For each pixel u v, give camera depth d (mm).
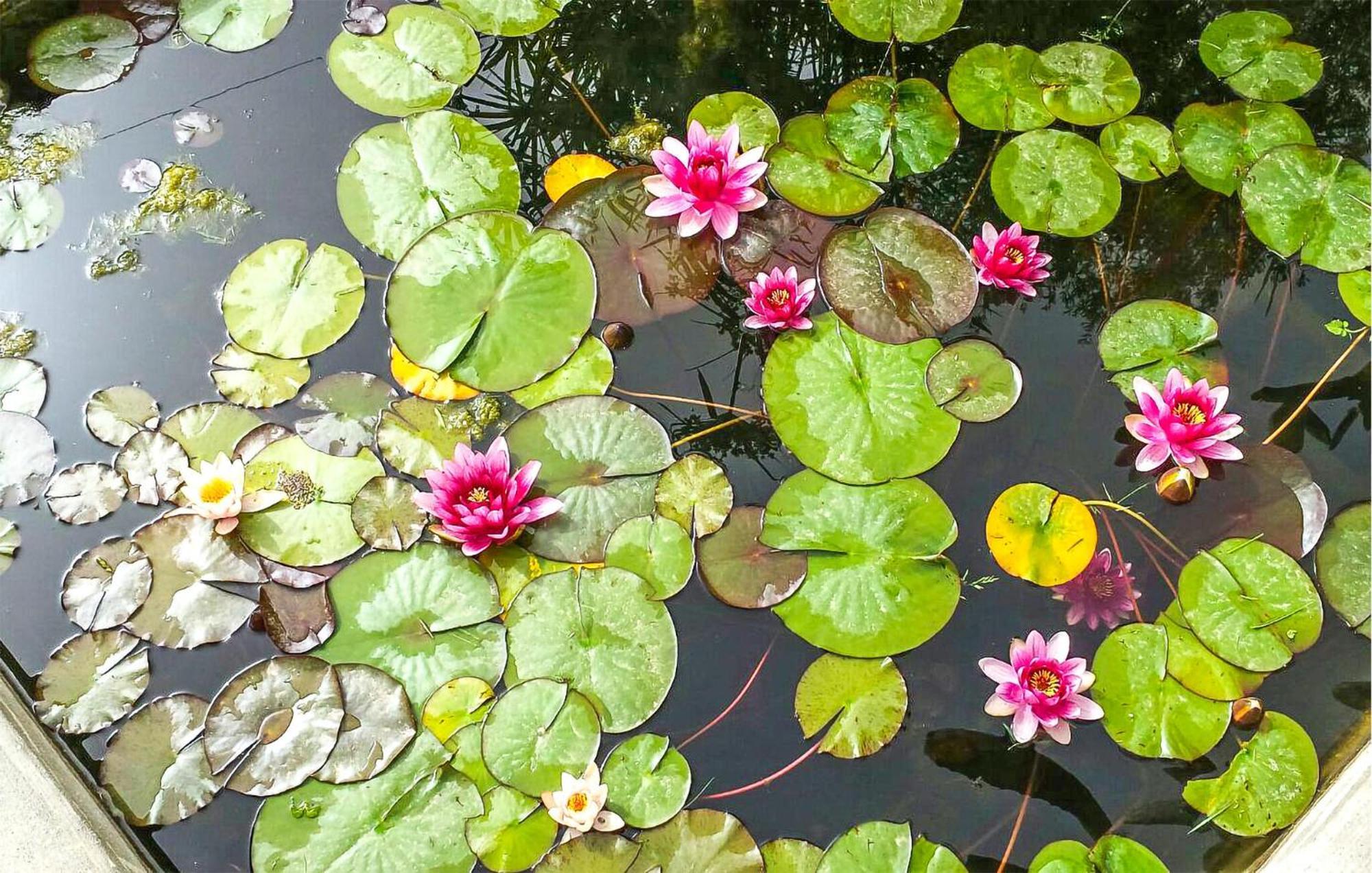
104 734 1604
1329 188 2086
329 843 1508
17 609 1711
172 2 2270
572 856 1505
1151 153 2115
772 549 1693
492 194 1996
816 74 2203
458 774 1544
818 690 1637
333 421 1798
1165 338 1933
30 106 2158
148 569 1701
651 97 2160
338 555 1694
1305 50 2268
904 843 1546
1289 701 1684
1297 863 1549
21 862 1479
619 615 1644
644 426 1781
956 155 2094
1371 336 1964
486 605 1651
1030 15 2309
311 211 2025
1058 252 2035
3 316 1946
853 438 1779
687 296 1926
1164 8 2326
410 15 2217
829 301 1894
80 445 1829
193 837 1531
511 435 1762
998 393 1849
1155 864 1573
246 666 1644
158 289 1976
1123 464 1826
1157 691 1655
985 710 1643
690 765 1595
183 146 2117
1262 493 1820
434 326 1851
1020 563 1729
